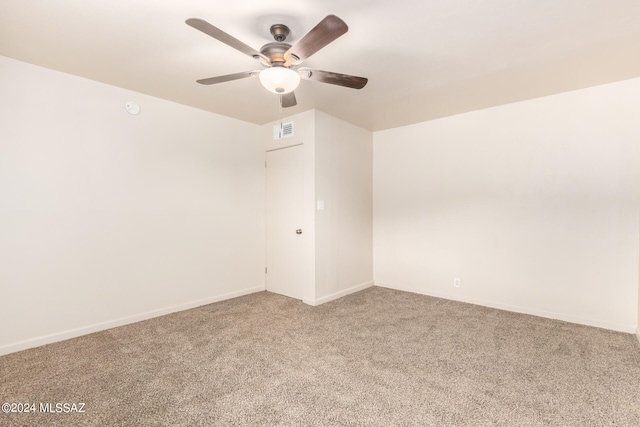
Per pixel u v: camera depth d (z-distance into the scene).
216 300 3.71
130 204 3.02
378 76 2.67
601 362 2.22
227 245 3.82
